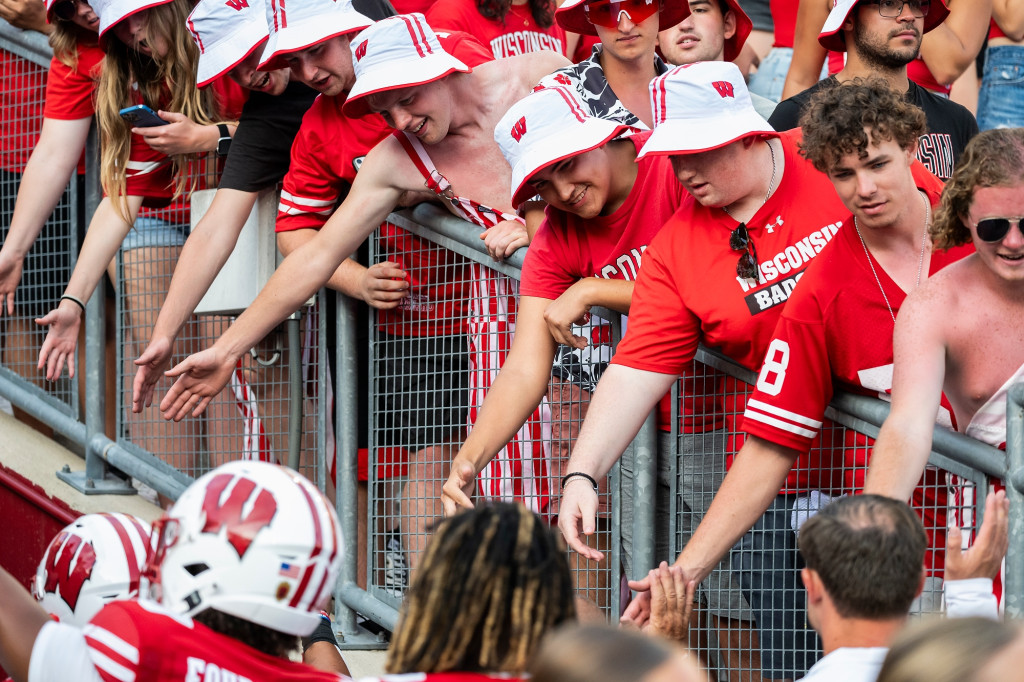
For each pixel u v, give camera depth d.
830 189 10.39
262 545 6.75
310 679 6.84
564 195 10.99
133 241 15.78
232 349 13.15
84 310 16.22
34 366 17.30
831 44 13.49
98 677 6.48
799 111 13.24
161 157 15.25
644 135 11.55
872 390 10.01
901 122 9.28
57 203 15.90
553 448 12.37
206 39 13.33
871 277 9.75
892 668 4.80
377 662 13.96
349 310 14.02
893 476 8.88
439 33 13.17
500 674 6.05
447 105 12.29
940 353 9.19
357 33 12.70
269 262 14.25
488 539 6.16
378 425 13.98
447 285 13.27
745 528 10.03
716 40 14.12
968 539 9.59
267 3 12.63
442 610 6.10
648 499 11.57
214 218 13.92
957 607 8.30
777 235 10.35
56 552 8.51
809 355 9.90
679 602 9.56
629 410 10.64
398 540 13.97
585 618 9.43
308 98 14.02
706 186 10.23
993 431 9.31
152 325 15.87
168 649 6.54
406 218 13.39
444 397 13.31
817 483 10.61
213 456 15.30
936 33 15.01
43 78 16.66
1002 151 8.60
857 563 7.24
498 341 12.84
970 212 8.79
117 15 13.95
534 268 11.80
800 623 10.85
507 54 15.16
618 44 12.67
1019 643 4.67
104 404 16.38
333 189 13.52
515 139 11.00
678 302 10.63
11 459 16.81
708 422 11.25
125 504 16.20
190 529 6.82
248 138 13.91
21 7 16.42
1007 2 16.39
